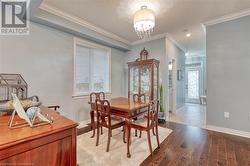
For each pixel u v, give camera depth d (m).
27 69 2.57
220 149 2.33
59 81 3.08
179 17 2.98
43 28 2.80
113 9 2.68
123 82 5.03
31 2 2.02
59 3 2.47
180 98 6.03
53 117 1.37
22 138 0.89
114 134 2.94
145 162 1.97
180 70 5.87
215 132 3.10
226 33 3.06
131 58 4.93
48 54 2.88
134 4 2.49
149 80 3.84
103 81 4.35
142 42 4.61
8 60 2.34
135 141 2.61
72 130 1.15
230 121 3.04
